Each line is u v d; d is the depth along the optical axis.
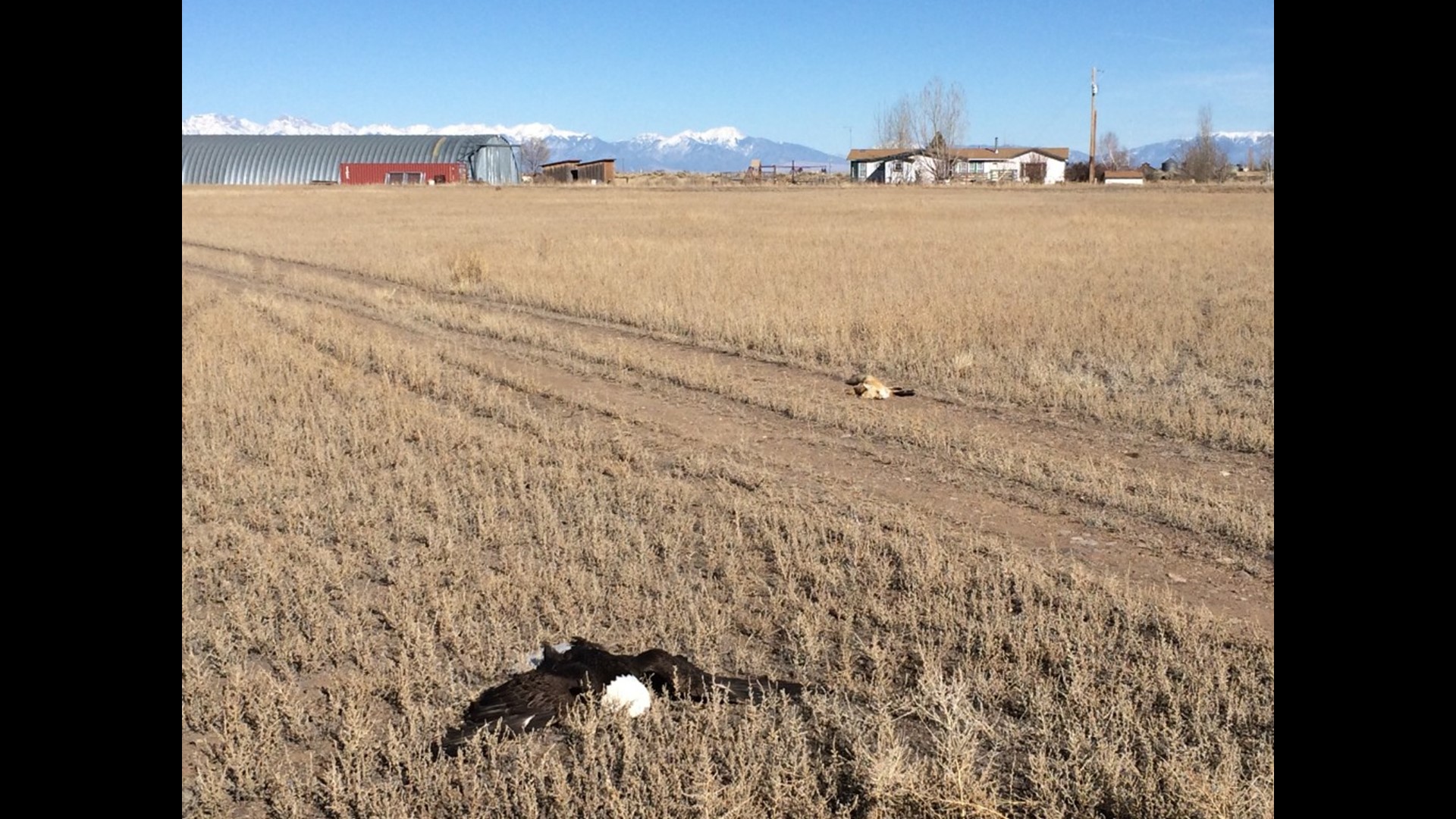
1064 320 16.41
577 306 19.72
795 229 39.19
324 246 33.62
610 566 7.25
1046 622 6.21
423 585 6.91
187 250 32.81
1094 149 102.06
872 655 5.73
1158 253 27.80
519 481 9.02
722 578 7.06
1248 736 4.83
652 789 4.57
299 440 10.51
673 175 116.12
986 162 116.75
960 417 11.56
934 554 7.15
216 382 12.78
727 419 11.62
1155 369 13.42
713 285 20.98
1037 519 8.18
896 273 23.09
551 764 4.84
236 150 118.81
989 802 4.40
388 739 5.13
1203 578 6.95
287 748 5.20
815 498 8.70
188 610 6.54
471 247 30.62
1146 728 5.00
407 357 14.44
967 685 5.38
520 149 123.50
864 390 12.55
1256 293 19.36
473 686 5.71
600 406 12.06
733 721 5.25
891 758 4.54
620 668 5.46
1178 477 9.20
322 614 6.56
